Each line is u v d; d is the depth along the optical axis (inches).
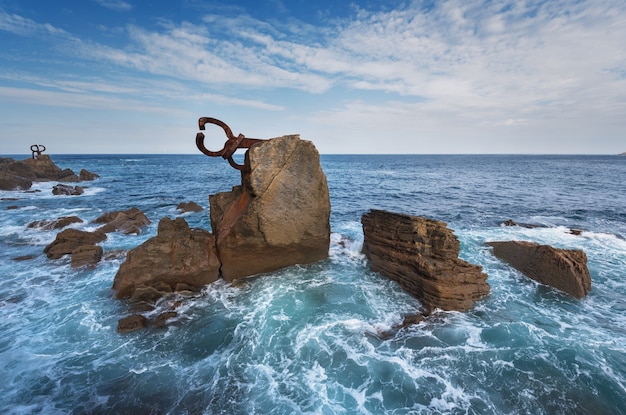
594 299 340.2
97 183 1565.0
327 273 401.7
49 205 928.3
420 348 259.8
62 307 321.7
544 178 1854.1
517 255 426.9
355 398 211.2
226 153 368.2
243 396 213.6
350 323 293.6
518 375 228.8
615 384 218.2
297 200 392.8
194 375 232.7
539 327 286.7
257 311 315.0
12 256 474.3
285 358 249.4
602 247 516.7
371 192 1266.0
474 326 288.0
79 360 246.5
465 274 329.7
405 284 359.6
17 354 251.1
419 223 365.1
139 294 332.5
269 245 387.5
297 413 199.5
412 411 200.8
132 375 232.1
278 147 370.9
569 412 197.8
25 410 199.2
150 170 2630.4
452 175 2129.7
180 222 406.3
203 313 312.8
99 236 539.5
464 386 220.4
